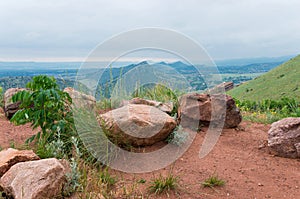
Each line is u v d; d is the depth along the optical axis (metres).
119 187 3.18
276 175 3.60
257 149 4.46
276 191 3.21
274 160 4.06
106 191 3.04
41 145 3.75
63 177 2.91
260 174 3.61
